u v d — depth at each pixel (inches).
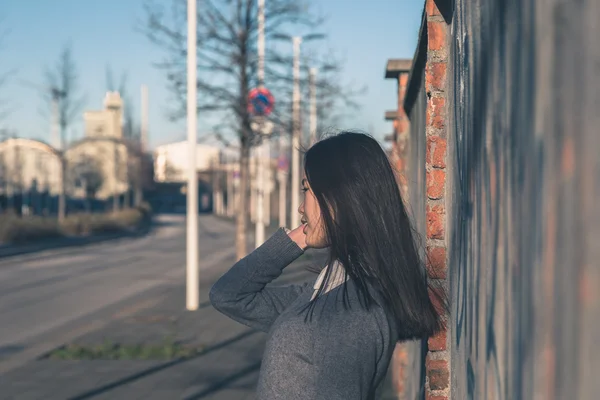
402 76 249.9
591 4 36.3
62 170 1604.3
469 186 79.6
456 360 92.4
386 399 255.1
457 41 91.8
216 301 81.2
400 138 249.0
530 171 48.8
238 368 316.5
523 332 51.0
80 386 288.5
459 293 89.1
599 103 35.4
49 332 437.1
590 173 36.5
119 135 2439.7
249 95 661.3
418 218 159.3
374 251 71.9
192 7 501.4
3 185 2230.6
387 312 71.1
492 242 64.0
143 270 848.9
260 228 1002.7
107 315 502.3
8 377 306.0
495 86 62.7
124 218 2015.3
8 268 883.4
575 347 38.4
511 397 55.2
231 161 1585.9
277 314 81.5
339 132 79.3
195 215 506.6
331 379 67.6
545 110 44.6
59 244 1310.3
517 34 53.1
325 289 72.1
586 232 37.0
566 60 40.1
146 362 331.6
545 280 44.8
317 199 74.0
